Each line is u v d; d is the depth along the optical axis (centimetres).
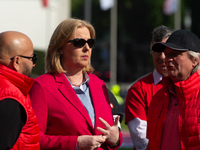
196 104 781
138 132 1062
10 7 2389
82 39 912
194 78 805
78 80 957
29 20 2458
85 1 6400
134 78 12606
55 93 885
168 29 1101
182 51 807
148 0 11138
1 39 745
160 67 1088
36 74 2322
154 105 883
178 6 8788
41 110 859
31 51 771
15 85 719
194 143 763
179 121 792
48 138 845
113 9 7931
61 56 957
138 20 11569
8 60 736
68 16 2705
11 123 660
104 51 12756
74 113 874
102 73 12706
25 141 703
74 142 829
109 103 993
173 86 856
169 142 815
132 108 1100
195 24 11356
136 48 12338
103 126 912
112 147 917
